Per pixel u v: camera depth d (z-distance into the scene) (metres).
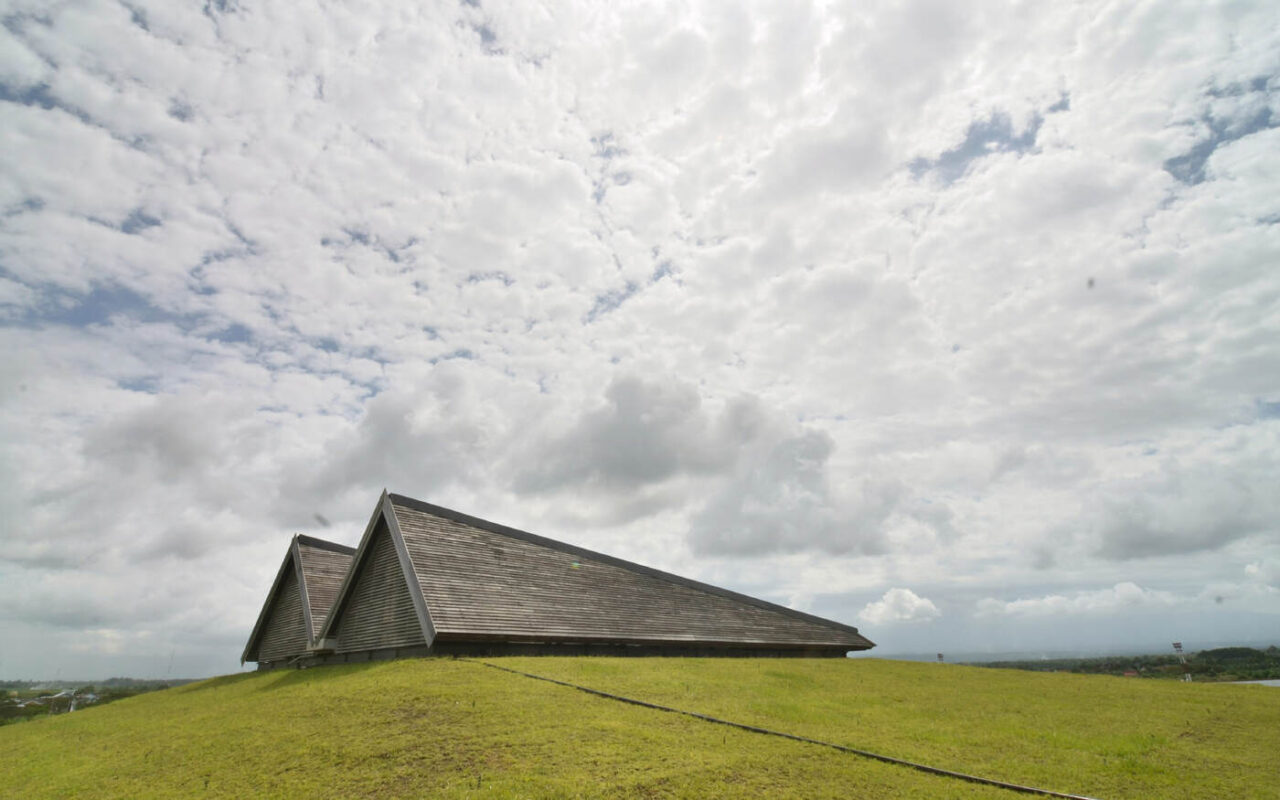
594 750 12.66
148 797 12.38
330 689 18.88
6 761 17.78
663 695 17.86
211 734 16.39
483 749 12.73
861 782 11.69
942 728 16.25
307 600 33.50
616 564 35.88
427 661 21.50
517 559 30.09
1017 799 11.13
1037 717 18.09
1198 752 14.42
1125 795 11.41
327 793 11.38
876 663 31.98
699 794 10.92
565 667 21.22
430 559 26.08
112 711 25.84
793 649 38.81
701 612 36.19
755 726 14.85
